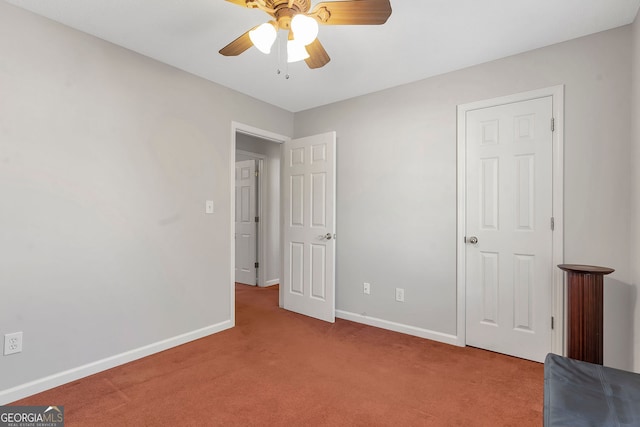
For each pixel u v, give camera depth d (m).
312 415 1.75
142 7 1.92
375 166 3.21
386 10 1.50
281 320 3.36
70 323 2.11
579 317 1.94
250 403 1.86
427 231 2.90
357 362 2.39
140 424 1.67
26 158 1.94
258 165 4.95
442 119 2.81
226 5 1.91
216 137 3.01
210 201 2.96
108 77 2.29
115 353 2.32
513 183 2.49
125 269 2.38
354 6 1.48
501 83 2.54
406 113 3.02
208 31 2.18
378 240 3.19
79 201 2.15
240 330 3.06
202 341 2.79
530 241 2.42
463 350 2.62
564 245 2.29
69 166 2.11
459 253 2.71
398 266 3.06
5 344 1.85
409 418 1.73
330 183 3.34
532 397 1.93
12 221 1.88
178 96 2.71
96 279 2.23
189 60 2.58
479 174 2.64
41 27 1.99
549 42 2.30
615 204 2.11
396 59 2.55
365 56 2.50
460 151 2.71
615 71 2.12
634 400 1.17
